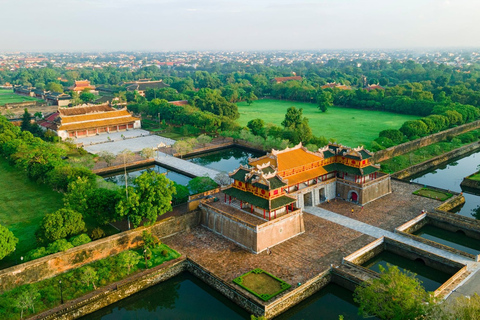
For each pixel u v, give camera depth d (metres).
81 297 72.25
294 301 73.56
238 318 72.62
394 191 125.19
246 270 80.88
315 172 112.81
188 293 81.00
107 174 151.12
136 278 78.06
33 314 67.44
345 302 77.38
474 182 136.00
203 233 98.38
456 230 102.50
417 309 56.94
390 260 91.12
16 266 75.06
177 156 173.25
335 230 98.12
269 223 88.81
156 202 92.06
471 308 51.22
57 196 117.69
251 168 98.00
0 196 117.56
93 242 84.94
